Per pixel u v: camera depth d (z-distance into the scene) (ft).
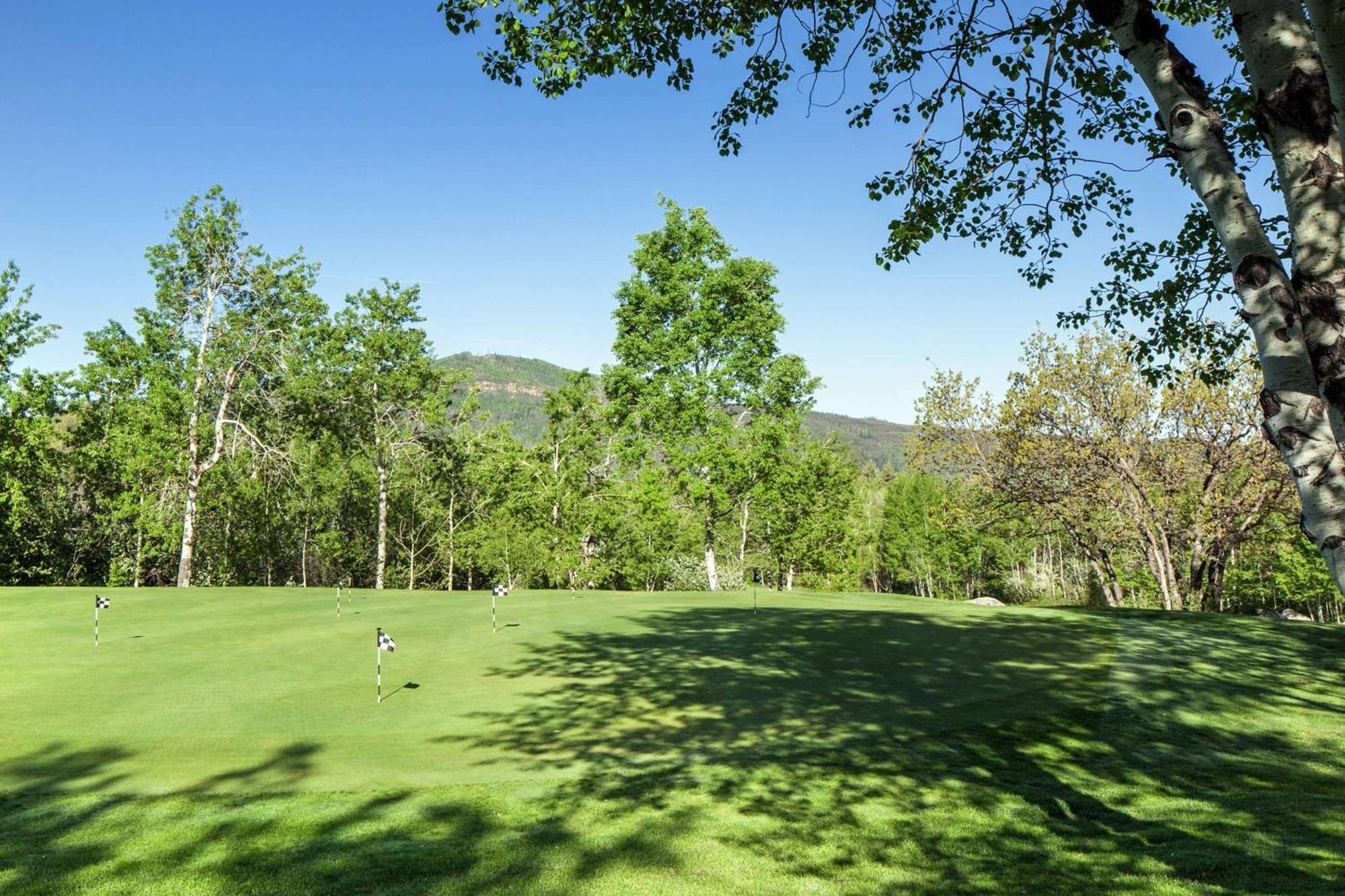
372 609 75.00
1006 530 113.60
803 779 29.53
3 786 28.22
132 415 122.42
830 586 161.68
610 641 56.39
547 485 154.30
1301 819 24.71
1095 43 27.86
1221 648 51.93
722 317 118.93
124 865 21.57
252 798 27.30
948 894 20.04
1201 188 13.82
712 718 37.32
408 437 150.61
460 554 180.55
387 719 37.24
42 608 73.97
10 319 125.49
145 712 38.19
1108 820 25.70
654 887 20.49
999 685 42.98
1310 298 11.92
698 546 181.06
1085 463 95.35
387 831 24.34
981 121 28.66
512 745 33.42
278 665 48.98
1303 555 169.78
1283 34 12.30
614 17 29.32
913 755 32.37
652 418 120.16
